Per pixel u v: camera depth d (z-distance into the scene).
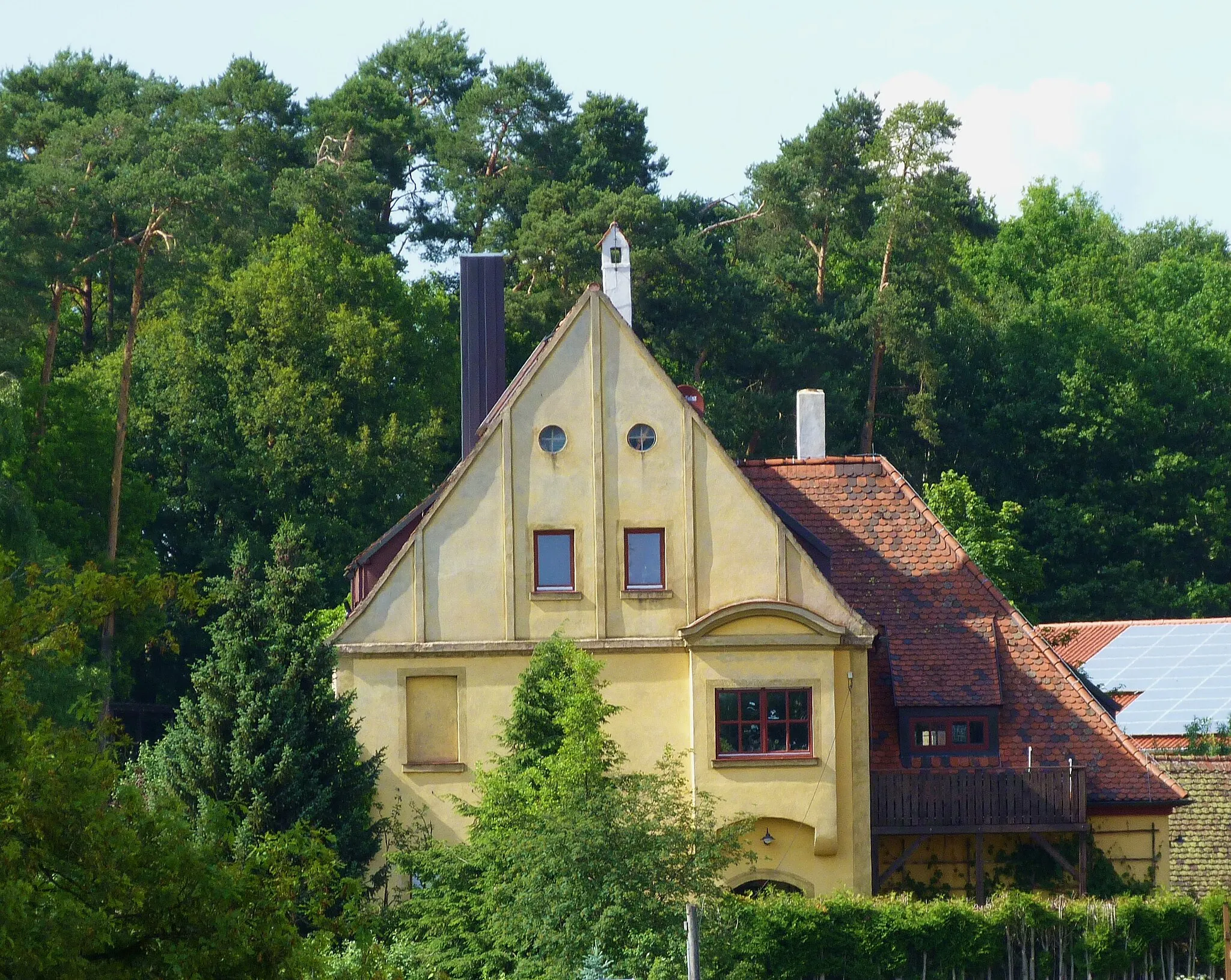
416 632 149.25
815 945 122.62
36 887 59.62
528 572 149.88
